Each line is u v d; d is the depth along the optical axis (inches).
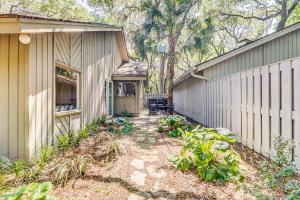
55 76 185.0
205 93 333.4
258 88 173.3
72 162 129.9
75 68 236.2
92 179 120.7
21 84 145.9
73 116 232.4
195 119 412.5
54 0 804.0
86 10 871.1
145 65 561.0
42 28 139.4
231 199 103.1
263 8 780.6
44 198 77.5
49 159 151.3
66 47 211.5
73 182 116.3
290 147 120.6
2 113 147.4
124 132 261.7
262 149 166.9
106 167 138.6
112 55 452.1
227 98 237.0
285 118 140.0
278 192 104.3
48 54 172.7
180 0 499.8
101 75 362.0
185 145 138.3
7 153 146.7
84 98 270.8
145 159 156.3
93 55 313.3
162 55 906.7
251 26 974.4
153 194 106.0
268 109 159.3
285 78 140.3
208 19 616.1
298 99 127.8
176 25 527.2
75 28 188.7
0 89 147.0
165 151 178.2
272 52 317.7
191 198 103.3
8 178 120.1
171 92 475.5
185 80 530.9
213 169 124.5
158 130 274.2
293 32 307.7
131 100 480.7
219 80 264.7
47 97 170.4
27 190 76.2
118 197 102.5
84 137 219.0
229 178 121.2
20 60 145.6
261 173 124.0
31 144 147.4
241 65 334.3
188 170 135.3
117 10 730.8
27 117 145.4
